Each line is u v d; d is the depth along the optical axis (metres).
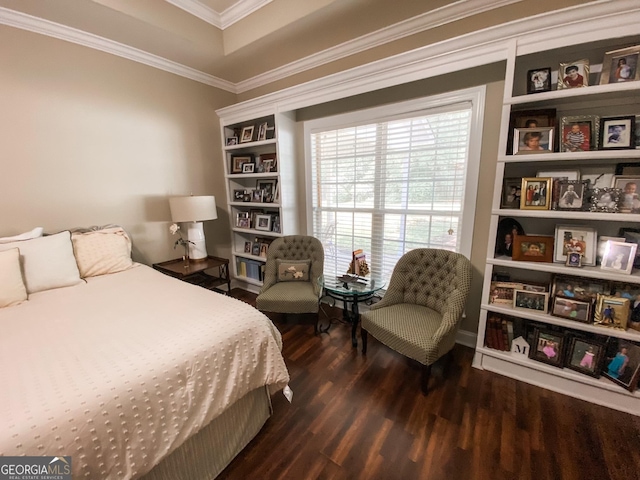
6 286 1.66
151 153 2.84
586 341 1.73
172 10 2.29
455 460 1.39
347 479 1.31
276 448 1.48
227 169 3.52
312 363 2.18
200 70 3.08
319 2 2.01
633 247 1.55
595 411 1.66
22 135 2.09
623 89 1.43
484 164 2.10
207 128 3.32
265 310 2.54
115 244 2.37
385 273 2.76
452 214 2.30
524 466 1.35
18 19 1.98
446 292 2.10
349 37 2.40
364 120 2.60
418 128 2.35
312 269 2.84
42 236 2.12
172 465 1.15
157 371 1.08
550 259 1.81
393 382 1.95
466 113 2.13
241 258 3.75
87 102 2.38
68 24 2.15
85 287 1.95
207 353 1.23
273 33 2.34
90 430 0.88
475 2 1.87
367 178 2.71
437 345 1.75
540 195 1.75
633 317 1.62
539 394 1.81
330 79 2.38
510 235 2.02
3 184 2.04
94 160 2.46
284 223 3.10
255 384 1.41
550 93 1.59
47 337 1.28
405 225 2.57
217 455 1.33
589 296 1.74
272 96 2.80
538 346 1.88
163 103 2.89
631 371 1.62
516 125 1.81
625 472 1.32
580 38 1.49
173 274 2.79
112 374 1.03
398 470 1.35
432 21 2.07
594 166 1.76
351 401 1.79
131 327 1.36
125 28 2.23
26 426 0.82
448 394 1.83
